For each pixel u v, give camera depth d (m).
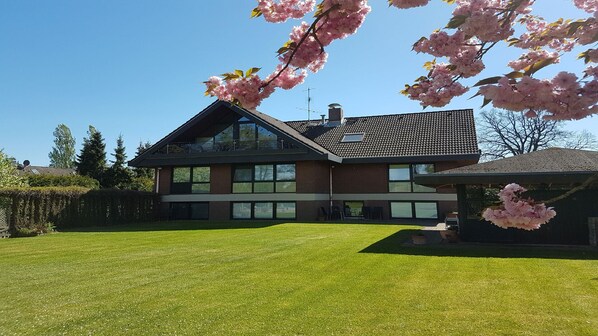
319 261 7.91
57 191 16.25
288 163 21.12
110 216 19.20
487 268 7.12
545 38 2.96
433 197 19.92
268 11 2.96
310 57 2.93
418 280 6.18
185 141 23.91
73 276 6.67
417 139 21.44
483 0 2.49
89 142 44.09
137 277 6.56
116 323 4.31
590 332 3.93
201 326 4.20
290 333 3.98
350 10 2.64
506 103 2.39
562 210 10.60
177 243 11.02
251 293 5.48
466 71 2.87
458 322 4.25
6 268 7.43
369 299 5.13
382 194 20.84
